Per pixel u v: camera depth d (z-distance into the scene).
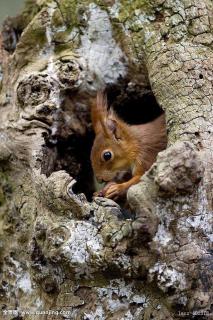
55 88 8.52
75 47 8.68
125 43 8.56
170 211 7.04
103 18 8.61
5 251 8.65
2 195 8.80
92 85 8.72
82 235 7.38
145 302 7.26
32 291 8.22
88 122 9.02
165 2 8.34
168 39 8.25
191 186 7.04
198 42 8.13
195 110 7.70
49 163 8.67
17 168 8.59
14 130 8.56
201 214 7.14
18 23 9.45
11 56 8.95
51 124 8.58
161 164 6.99
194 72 7.91
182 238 7.06
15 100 8.70
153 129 9.06
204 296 7.03
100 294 7.41
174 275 6.98
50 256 7.47
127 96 8.88
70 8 8.70
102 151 8.99
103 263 7.23
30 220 8.29
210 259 7.13
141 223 6.91
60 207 7.57
